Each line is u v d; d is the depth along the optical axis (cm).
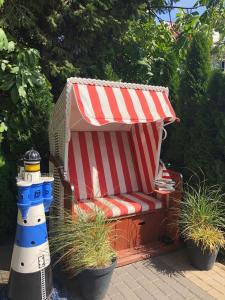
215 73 384
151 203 368
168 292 300
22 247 260
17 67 366
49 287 271
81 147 402
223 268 345
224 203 357
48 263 271
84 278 274
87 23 475
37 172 259
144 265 344
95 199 384
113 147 423
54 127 365
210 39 441
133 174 425
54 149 375
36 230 261
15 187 392
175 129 451
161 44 660
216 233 336
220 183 367
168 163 454
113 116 304
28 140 404
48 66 486
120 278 319
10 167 390
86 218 302
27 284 259
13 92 368
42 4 451
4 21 415
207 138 382
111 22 504
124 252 355
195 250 334
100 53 538
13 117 393
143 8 575
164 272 332
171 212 375
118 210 340
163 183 378
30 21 437
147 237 374
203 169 385
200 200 350
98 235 290
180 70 542
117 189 409
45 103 410
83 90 303
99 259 275
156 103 335
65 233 298
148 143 402
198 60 427
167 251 370
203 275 329
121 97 318
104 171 407
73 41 500
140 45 622
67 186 306
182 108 439
